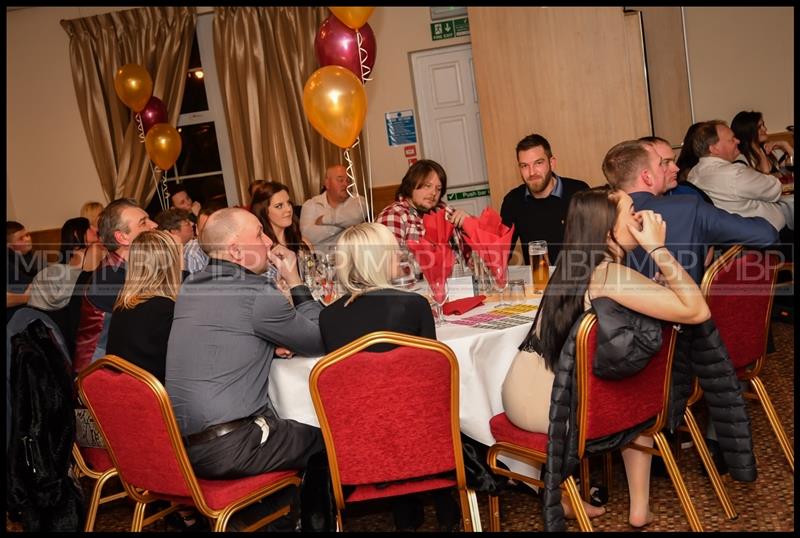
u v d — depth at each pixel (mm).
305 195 6984
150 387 2135
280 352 2547
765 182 4109
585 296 2195
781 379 3748
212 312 2391
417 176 4035
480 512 2773
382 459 2135
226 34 6883
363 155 6918
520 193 4285
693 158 4371
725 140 4184
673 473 2332
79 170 7348
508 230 2988
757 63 6578
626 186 2816
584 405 2123
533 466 2494
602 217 2211
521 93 5633
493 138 5719
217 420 2312
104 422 2285
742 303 2551
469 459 2270
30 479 2607
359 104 3902
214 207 4641
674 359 2381
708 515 2506
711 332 2322
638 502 2463
